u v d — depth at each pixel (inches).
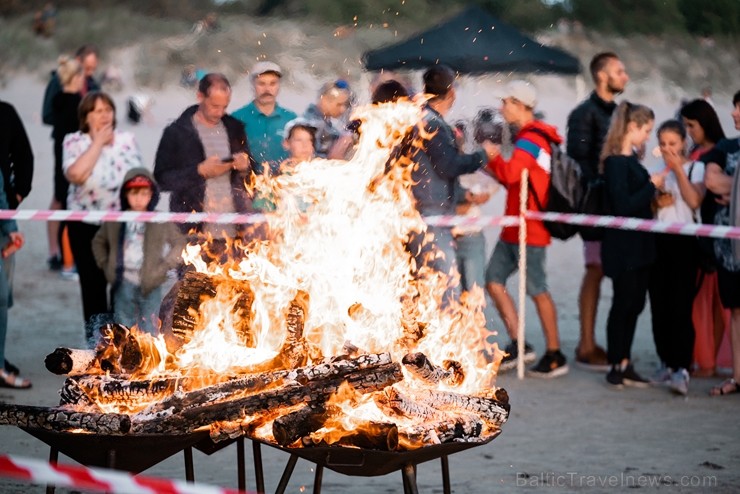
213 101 313.6
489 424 179.9
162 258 309.1
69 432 158.1
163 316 223.5
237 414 162.1
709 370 346.3
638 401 314.5
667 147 324.2
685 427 287.4
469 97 569.3
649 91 1163.9
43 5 1610.5
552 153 338.0
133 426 159.8
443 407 177.2
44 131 941.2
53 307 431.8
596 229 338.0
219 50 1267.2
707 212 327.6
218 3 1417.3
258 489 184.9
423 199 306.2
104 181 345.4
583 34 1301.7
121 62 1374.3
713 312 348.2
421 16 1263.5
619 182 326.3
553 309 345.4
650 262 325.4
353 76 1034.1
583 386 332.2
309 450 155.9
